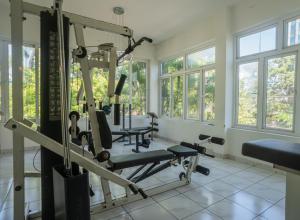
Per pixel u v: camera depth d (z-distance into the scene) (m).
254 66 3.89
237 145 4.02
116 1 3.81
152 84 6.63
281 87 3.46
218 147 4.30
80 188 1.25
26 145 4.68
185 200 2.41
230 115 4.25
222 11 4.18
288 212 1.46
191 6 4.03
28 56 4.75
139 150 4.93
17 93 1.57
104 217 2.05
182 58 5.74
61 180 1.26
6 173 3.23
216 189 2.71
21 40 1.56
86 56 1.93
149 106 6.65
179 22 4.79
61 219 1.29
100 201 2.38
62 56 1.16
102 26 1.97
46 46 1.63
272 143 1.48
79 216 1.24
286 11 3.23
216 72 4.36
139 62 6.54
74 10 4.15
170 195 2.54
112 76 2.12
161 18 4.59
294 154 1.22
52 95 1.66
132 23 4.87
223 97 4.20
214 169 3.52
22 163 1.61
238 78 4.18
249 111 3.99
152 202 2.36
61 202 1.28
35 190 2.67
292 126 3.31
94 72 5.14
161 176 3.21
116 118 2.14
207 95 4.96
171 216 2.08
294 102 3.27
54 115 1.67
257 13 3.64
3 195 2.51
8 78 4.53
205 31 4.68
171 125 5.97
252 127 3.91
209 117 4.90
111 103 2.31
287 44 3.38
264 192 2.62
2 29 4.25
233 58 4.22
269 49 3.62
